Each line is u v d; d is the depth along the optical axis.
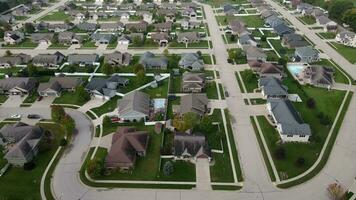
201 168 82.00
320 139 91.19
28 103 110.75
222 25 184.25
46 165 83.56
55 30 177.75
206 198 73.88
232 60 139.12
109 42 161.12
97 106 108.50
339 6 192.62
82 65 136.75
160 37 158.88
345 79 125.44
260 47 154.75
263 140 91.81
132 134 88.12
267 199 73.62
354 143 90.88
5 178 79.56
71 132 92.94
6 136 90.06
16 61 135.75
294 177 79.25
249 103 109.06
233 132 95.06
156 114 101.69
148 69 132.62
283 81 123.12
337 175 80.00
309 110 105.50
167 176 79.62
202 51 150.50
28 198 73.81
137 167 82.31
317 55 139.62
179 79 124.88
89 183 77.94
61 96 114.81
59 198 74.19
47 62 134.88
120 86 119.81
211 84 119.44
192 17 197.75
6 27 174.88
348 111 105.25
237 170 81.50
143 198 73.88
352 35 157.50
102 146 90.12
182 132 91.19
